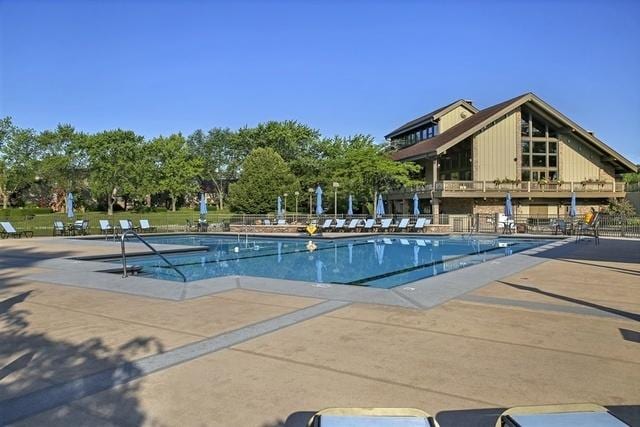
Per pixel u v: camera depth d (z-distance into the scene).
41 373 4.79
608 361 5.06
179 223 41.94
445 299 8.32
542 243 22.73
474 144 39.00
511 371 4.77
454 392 4.26
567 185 38.44
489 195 37.22
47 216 49.47
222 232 32.88
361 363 5.03
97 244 22.31
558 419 2.70
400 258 18.66
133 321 6.93
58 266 13.62
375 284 12.26
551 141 40.91
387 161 38.69
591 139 39.78
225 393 4.27
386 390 4.32
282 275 14.09
